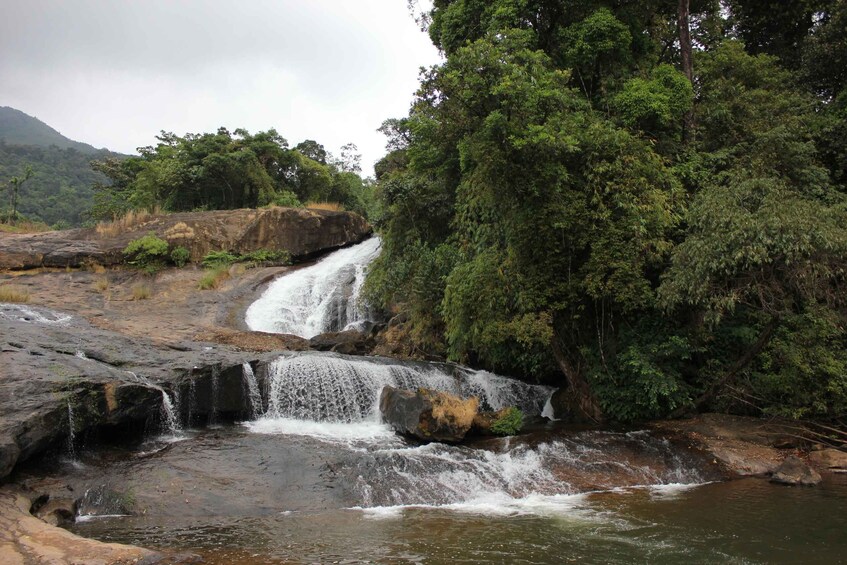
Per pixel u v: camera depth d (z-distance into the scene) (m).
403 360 15.85
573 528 7.73
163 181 33.41
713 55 20.02
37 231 28.73
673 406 13.30
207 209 33.66
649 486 10.15
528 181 12.55
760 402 13.41
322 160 48.31
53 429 9.20
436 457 10.41
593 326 14.28
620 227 12.73
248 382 12.97
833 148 17.67
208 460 9.81
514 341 15.43
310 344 18.22
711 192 12.65
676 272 12.11
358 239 30.39
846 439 12.18
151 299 21.86
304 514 8.33
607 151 12.88
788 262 10.45
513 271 13.34
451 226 19.73
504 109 12.20
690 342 13.48
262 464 9.80
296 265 27.52
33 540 6.58
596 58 17.19
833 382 12.04
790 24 23.70
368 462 9.96
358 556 6.61
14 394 9.39
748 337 13.15
